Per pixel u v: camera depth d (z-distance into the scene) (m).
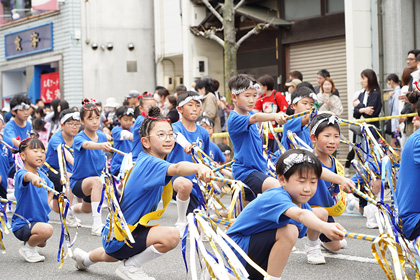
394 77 10.70
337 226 3.62
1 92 23.48
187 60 16.80
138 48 20.58
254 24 15.09
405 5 12.47
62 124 8.52
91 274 5.58
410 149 4.71
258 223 4.07
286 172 3.94
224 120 11.84
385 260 3.92
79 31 20.09
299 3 14.50
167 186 4.87
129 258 4.91
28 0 21.88
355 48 12.65
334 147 5.58
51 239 7.47
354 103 10.44
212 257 3.89
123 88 20.48
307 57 14.47
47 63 21.28
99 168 7.94
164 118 4.84
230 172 7.81
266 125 6.65
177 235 4.79
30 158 6.27
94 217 7.68
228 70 11.92
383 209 4.43
